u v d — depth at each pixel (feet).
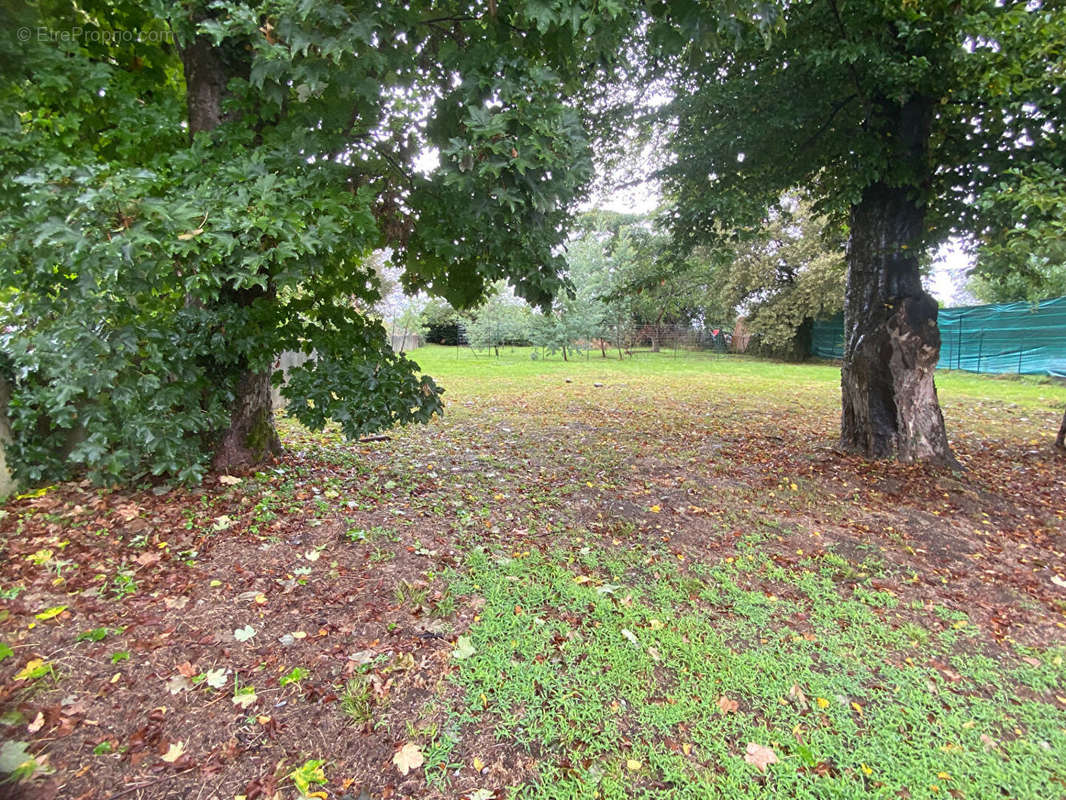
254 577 10.07
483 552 11.65
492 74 10.09
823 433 25.45
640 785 6.20
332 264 13.91
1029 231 13.03
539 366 62.95
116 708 6.82
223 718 6.79
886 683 8.14
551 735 6.81
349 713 6.96
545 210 10.14
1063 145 14.34
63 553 10.53
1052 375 47.06
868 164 16.52
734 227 19.66
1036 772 6.57
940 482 17.47
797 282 69.46
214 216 8.96
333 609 9.22
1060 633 9.78
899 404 19.62
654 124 20.72
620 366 64.44
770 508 15.16
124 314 11.51
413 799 5.88
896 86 15.33
